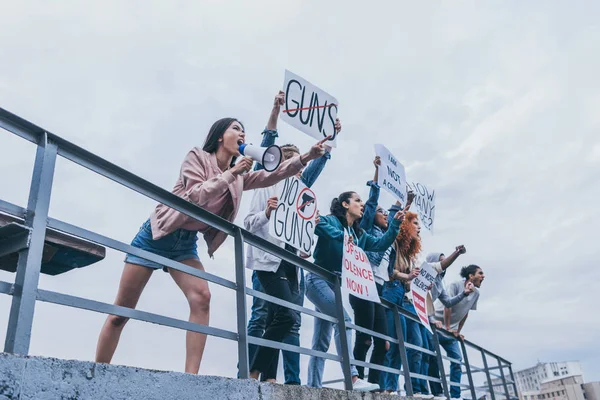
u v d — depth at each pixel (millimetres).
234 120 4535
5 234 2412
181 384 2816
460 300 7957
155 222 3756
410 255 7062
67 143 2656
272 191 4945
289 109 5281
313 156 4688
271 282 4504
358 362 4770
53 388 2207
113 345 3510
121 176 2996
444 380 6707
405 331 6398
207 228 4047
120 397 2477
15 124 2475
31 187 2479
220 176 4020
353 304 5531
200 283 3658
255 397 3285
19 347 2186
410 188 7543
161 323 2914
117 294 3617
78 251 3018
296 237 4953
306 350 4098
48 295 2365
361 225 6246
